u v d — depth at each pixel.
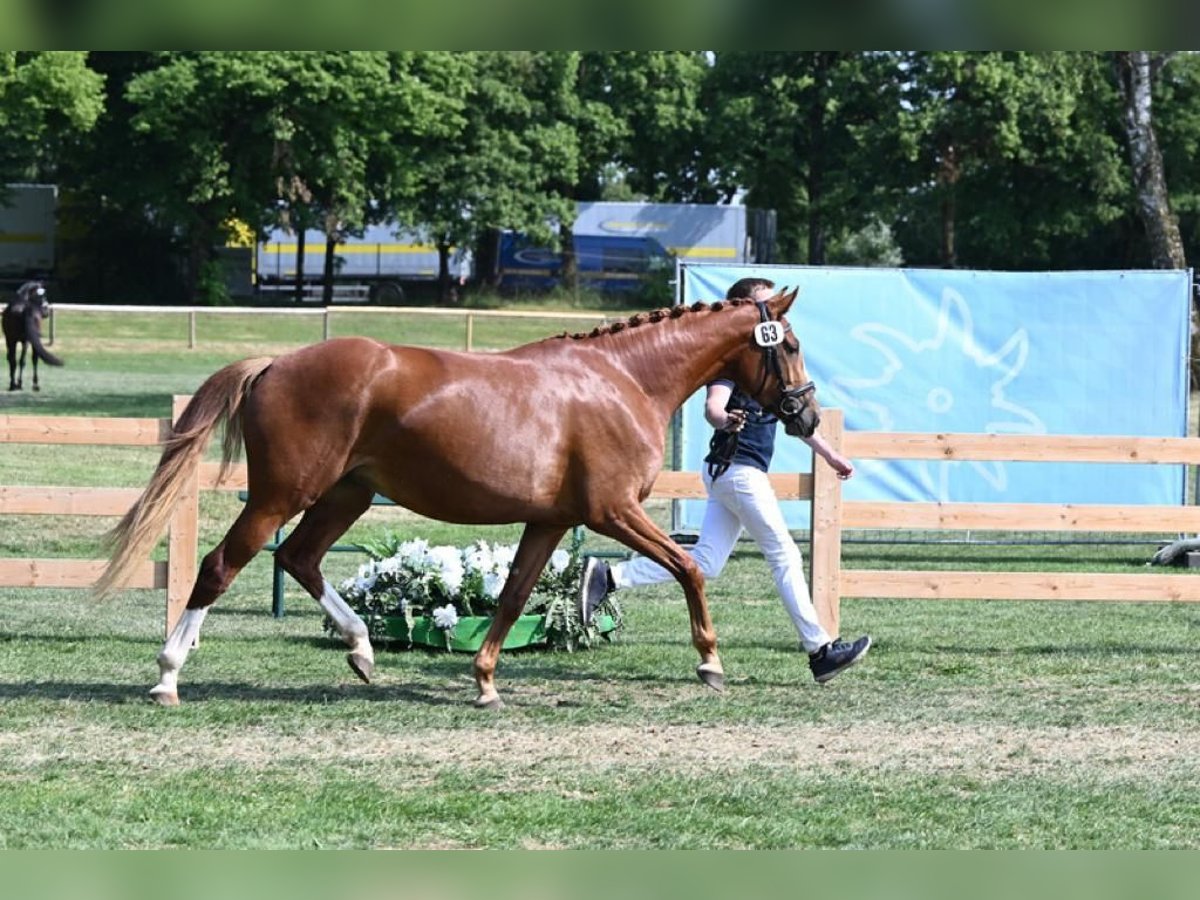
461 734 8.94
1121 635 12.61
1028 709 9.80
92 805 7.31
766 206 74.81
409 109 59.94
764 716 9.52
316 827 7.04
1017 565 16.83
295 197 62.44
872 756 8.60
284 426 8.94
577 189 81.06
